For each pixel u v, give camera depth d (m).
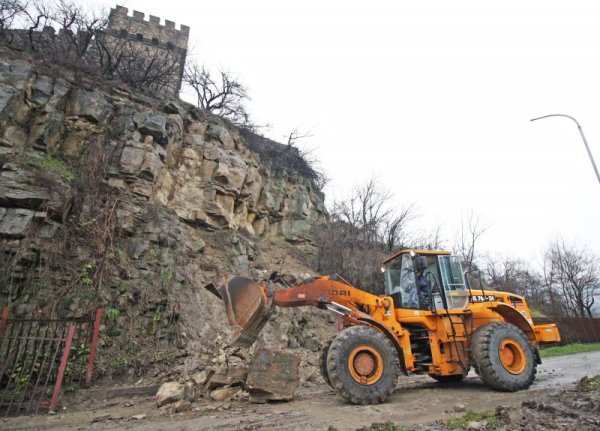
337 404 6.84
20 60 11.70
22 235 8.73
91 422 5.98
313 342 12.84
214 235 14.83
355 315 7.59
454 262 8.74
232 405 6.82
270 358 7.21
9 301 8.10
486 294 9.21
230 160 16.28
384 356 7.09
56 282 8.89
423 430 4.81
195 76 21.34
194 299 11.38
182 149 15.20
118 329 9.16
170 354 9.30
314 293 7.59
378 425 5.00
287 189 20.80
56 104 11.62
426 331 8.25
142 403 7.22
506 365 7.95
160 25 25.73
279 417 5.92
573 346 21.73
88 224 10.09
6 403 6.78
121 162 12.05
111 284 9.69
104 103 12.73
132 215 11.35
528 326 9.01
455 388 8.61
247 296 6.94
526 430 4.48
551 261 35.06
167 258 11.34
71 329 7.26
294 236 19.61
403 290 8.66
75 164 11.32
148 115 13.40
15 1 13.84
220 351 9.70
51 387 7.40
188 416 6.13
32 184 9.55
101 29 16.30
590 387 6.85
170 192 14.05
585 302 34.66
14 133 10.41
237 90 21.58
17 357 6.98
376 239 20.94
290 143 22.34
